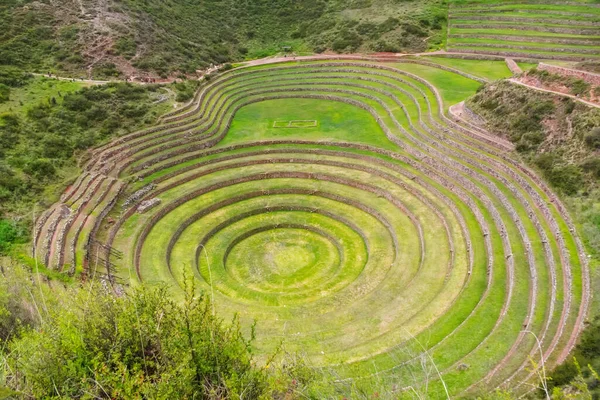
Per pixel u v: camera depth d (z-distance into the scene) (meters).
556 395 14.35
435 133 46.38
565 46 65.75
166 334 14.52
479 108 45.88
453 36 74.25
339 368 23.62
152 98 56.00
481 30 74.38
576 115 36.38
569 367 19.98
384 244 37.84
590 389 18.06
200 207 42.53
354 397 13.85
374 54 74.25
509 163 38.69
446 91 55.75
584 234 29.05
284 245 39.75
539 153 37.47
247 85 68.62
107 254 34.97
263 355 26.36
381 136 52.12
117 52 61.97
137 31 67.25
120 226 38.84
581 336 22.16
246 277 36.06
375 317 29.38
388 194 42.59
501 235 33.56
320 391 14.05
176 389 12.66
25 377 13.64
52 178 40.62
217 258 37.69
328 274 36.06
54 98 49.78
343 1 90.25
